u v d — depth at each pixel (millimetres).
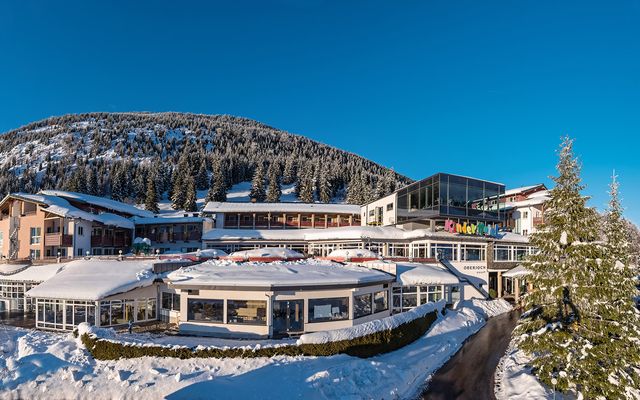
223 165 126062
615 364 16594
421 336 25938
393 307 32250
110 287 26938
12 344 24156
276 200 102562
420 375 20094
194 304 24938
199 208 98188
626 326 17250
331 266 30938
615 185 24719
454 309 34375
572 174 18438
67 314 27281
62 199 49250
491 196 47406
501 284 43531
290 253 34781
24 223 46688
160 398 16219
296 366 18719
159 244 55375
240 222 56406
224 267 28828
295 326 24234
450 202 44094
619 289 18016
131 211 60531
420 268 35281
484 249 43500
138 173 112938
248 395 15812
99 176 116438
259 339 23203
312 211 56719
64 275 29922
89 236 47844
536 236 19266
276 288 23766
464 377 19781
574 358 16969
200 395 15469
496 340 26469
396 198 50812
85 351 20656
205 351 19594
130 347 19984
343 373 18000
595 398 16219
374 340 21953
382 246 44344
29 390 17469
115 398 16625
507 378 19516
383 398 16922
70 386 17609
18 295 36188
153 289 29422
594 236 17844
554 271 18391
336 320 25266
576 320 17734
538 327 18641
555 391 17391
